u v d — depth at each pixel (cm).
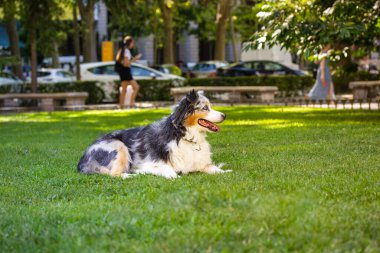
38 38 2909
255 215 481
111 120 1702
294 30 1326
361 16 1414
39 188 729
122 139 811
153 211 535
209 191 552
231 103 2264
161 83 2661
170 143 767
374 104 2133
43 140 1272
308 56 1355
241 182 680
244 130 1322
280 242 440
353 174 736
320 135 1170
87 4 3100
